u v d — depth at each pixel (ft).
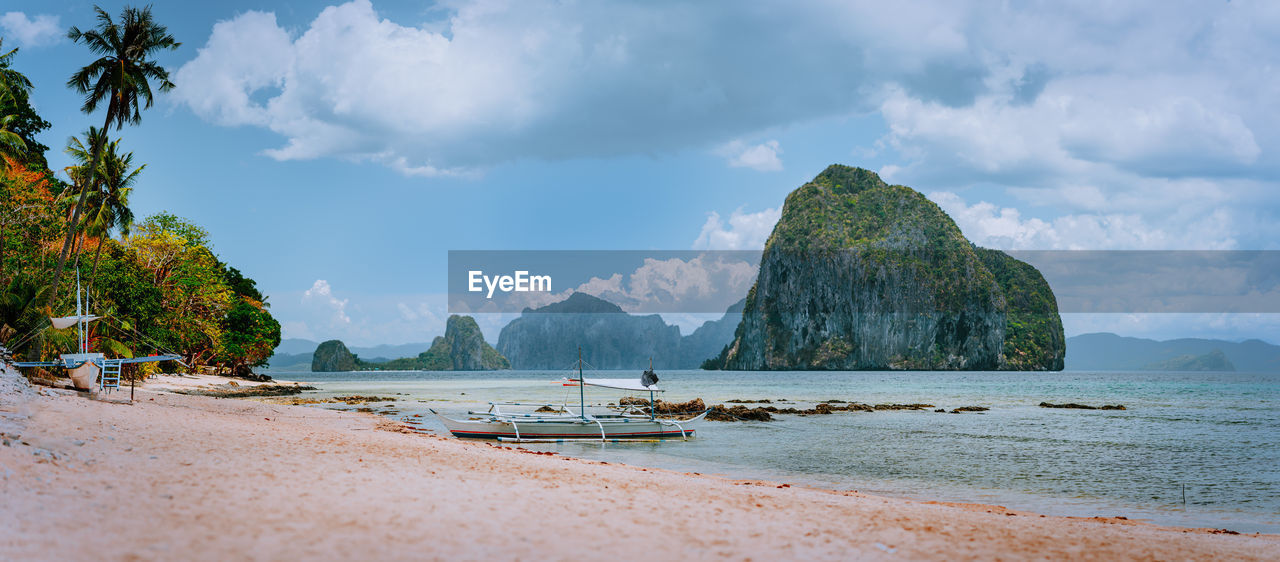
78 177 156.97
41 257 134.10
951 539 33.68
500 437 107.14
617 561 23.44
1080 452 101.35
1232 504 64.90
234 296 276.62
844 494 57.36
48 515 22.70
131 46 118.83
